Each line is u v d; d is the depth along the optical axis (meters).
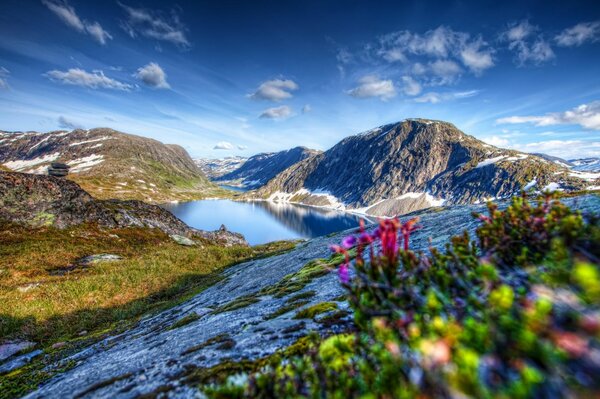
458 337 1.98
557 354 1.68
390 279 3.09
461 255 3.59
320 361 3.13
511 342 1.85
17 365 18.28
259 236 181.00
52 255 42.47
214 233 83.75
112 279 35.28
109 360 11.73
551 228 3.47
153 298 34.03
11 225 49.28
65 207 58.44
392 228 3.19
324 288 13.49
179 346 9.20
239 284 31.19
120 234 60.62
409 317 2.56
